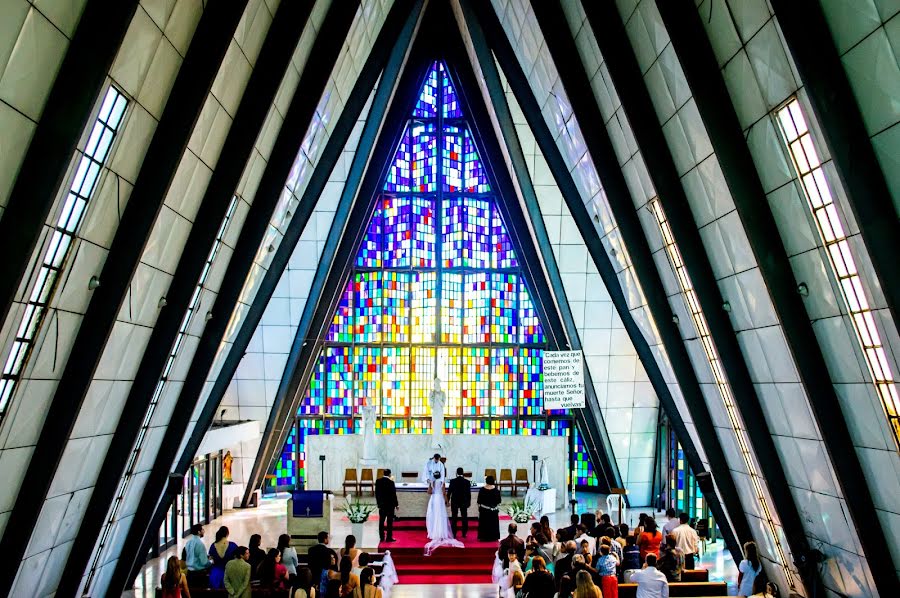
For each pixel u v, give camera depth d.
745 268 13.22
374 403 30.09
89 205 10.41
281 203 17.27
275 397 27.62
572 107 16.11
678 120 13.24
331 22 15.75
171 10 10.31
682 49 11.73
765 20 10.04
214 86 12.22
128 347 13.20
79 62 9.02
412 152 30.28
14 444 11.05
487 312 30.47
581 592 10.64
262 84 13.68
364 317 30.30
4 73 8.15
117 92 10.03
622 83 13.98
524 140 23.25
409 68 28.19
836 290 11.21
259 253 17.33
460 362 30.39
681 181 14.05
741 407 14.88
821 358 12.24
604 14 13.92
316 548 14.29
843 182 9.44
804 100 10.12
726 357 14.70
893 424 11.28
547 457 28.39
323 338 29.59
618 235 17.61
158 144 11.48
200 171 13.15
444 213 30.36
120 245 11.59
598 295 25.53
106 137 10.21
